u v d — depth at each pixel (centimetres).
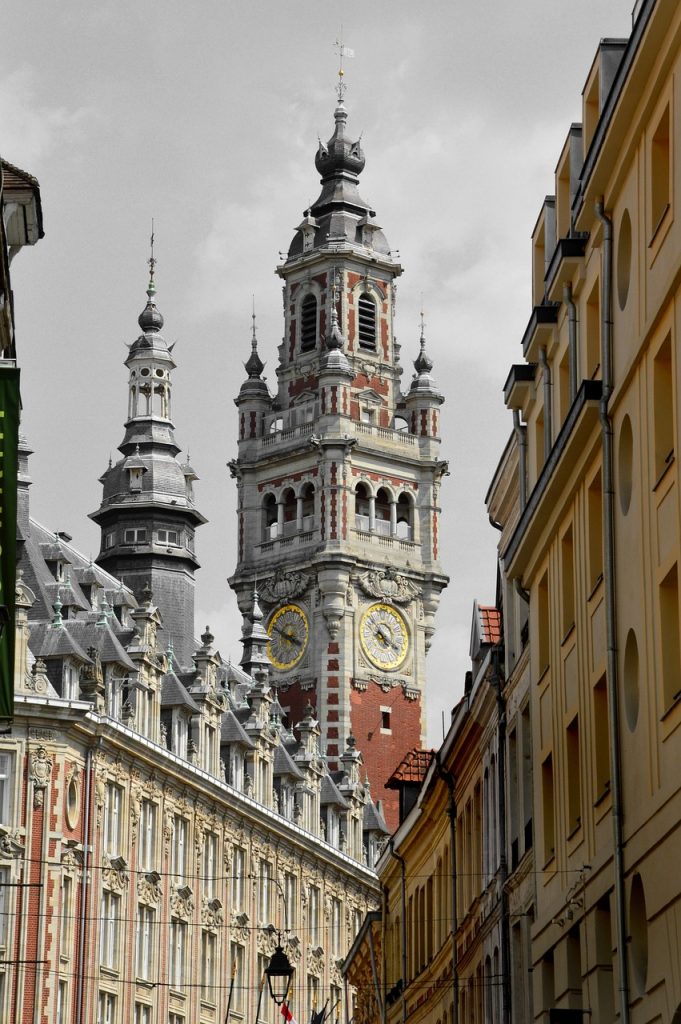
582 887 6225
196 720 14762
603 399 5900
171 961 14112
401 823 12019
